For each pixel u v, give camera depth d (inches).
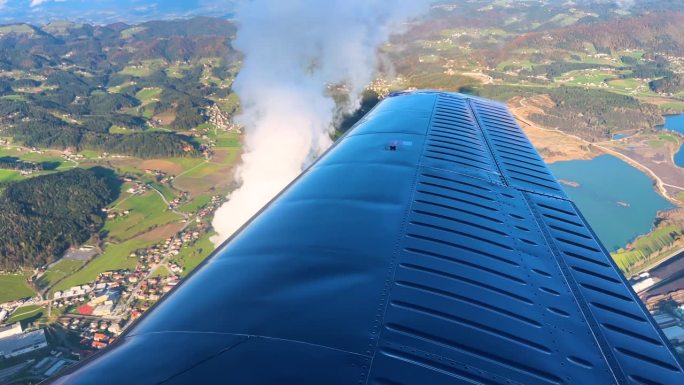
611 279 398.0
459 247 409.1
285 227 430.6
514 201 536.1
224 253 393.1
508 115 938.7
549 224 489.1
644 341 320.8
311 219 447.2
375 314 300.0
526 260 407.5
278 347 262.5
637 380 281.0
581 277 394.6
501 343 291.0
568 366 283.1
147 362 254.8
